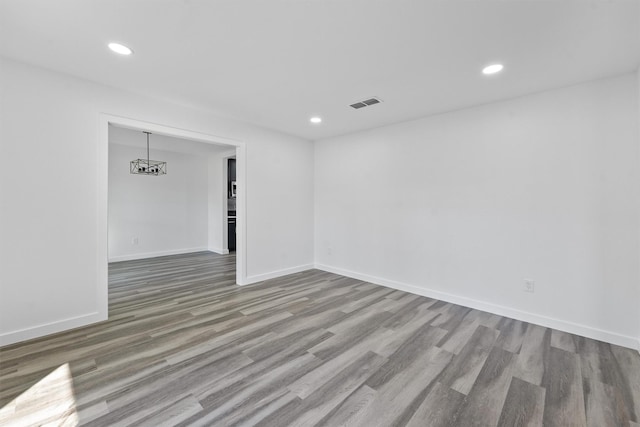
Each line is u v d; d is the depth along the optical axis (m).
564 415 1.62
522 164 2.91
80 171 2.66
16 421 1.54
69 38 1.99
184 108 3.36
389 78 2.56
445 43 2.01
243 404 1.69
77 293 2.67
